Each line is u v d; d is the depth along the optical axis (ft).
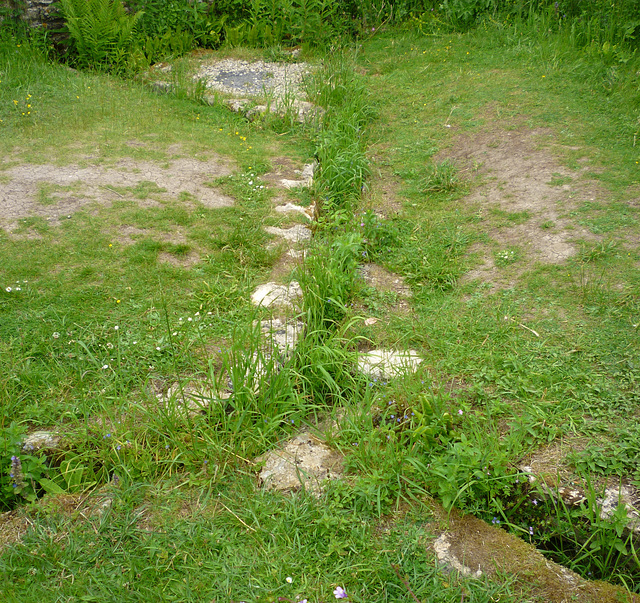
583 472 9.36
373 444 9.99
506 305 13.67
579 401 10.87
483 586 8.09
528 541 9.23
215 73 27.45
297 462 10.00
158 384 11.39
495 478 9.23
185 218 16.43
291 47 30.37
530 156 19.56
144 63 26.68
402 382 11.40
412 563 8.34
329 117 23.04
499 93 23.98
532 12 28.68
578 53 25.62
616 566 8.71
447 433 10.33
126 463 9.75
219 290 13.85
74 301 13.07
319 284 13.62
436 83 25.86
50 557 8.30
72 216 15.99
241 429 10.51
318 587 8.02
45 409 10.57
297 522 8.86
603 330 12.46
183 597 7.90
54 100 22.75
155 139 20.97
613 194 16.99
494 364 11.98
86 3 25.26
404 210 18.08
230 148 20.95
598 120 21.08
